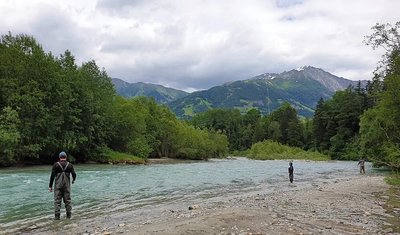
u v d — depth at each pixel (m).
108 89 82.31
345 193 29.06
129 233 13.79
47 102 63.44
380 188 33.03
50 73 63.75
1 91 58.19
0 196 25.16
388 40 30.70
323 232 14.64
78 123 69.75
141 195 27.66
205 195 28.45
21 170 49.50
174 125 109.56
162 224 15.70
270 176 48.69
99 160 73.69
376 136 58.47
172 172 52.31
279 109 198.50
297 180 43.47
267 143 136.50
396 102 32.09
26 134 58.03
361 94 125.06
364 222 17.06
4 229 15.56
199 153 112.75
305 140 155.62
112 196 26.61
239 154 160.88
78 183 33.97
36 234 14.61
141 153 86.38
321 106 138.88
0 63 58.44
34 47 64.12
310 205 22.55
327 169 67.00
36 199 24.00
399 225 16.48
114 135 81.94
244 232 14.22
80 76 71.44
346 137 120.25
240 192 30.84
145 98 108.75
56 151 64.88
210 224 15.33
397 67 30.67
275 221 16.70
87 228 15.70
